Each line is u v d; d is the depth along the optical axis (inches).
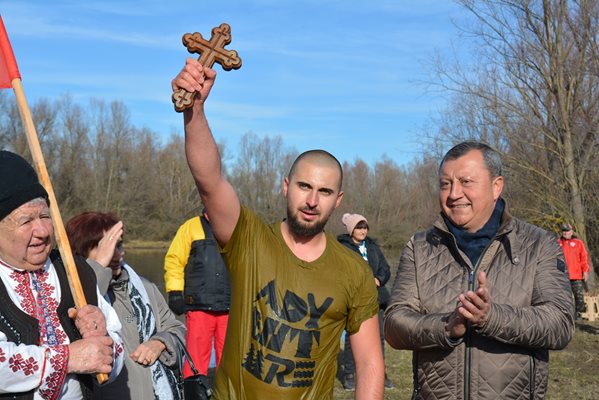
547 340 112.3
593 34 707.4
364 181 1694.1
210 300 241.3
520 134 746.8
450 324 112.9
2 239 99.6
